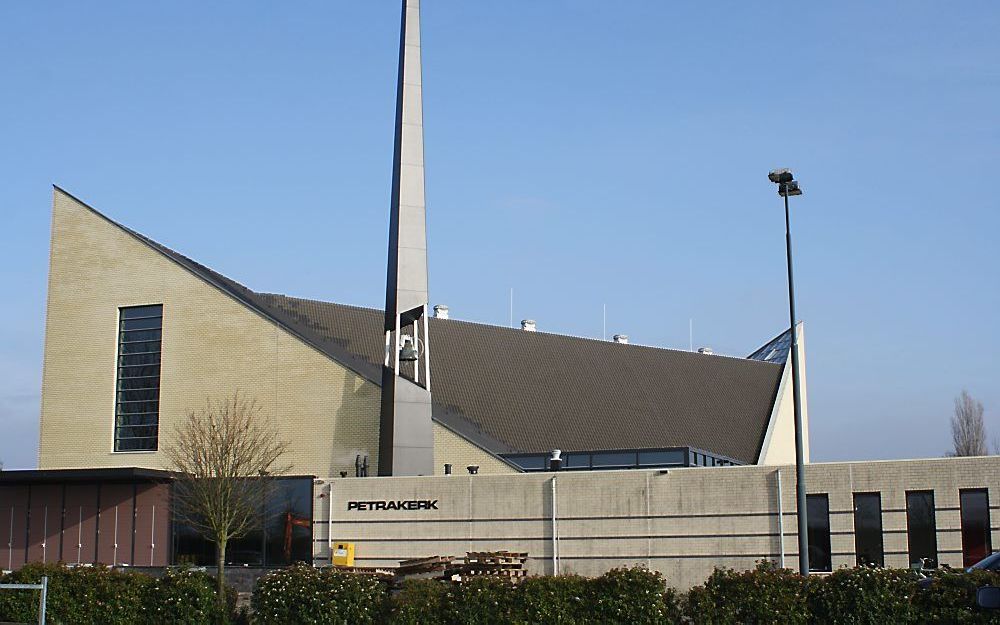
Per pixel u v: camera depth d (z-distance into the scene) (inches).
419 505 1593.3
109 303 2069.4
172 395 1995.6
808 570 1267.2
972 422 4005.9
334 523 1633.9
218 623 1230.3
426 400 1755.7
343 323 2333.9
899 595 999.6
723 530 1435.8
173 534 1764.3
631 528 1478.8
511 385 2469.2
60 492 1851.6
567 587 1102.4
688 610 1074.1
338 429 1866.4
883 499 1373.0
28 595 1235.2
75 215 2123.5
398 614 1130.0
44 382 2087.8
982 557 1323.8
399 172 1801.2
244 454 1686.8
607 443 2433.6
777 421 2869.1
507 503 1547.7
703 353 3255.4
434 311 2849.4
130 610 1225.4
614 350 2785.4
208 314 1994.3
